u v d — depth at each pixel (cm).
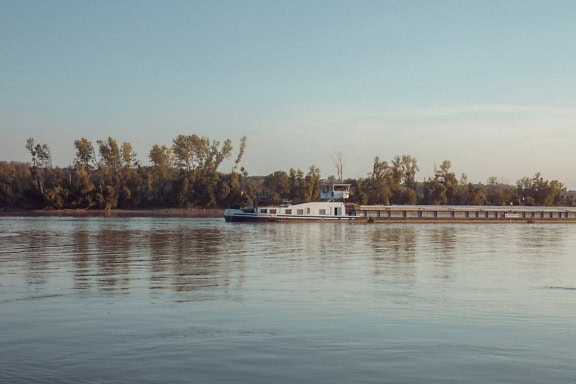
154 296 2967
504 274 3938
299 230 9725
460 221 13912
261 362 1853
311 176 18675
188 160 18388
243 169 18800
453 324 2372
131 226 10344
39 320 2397
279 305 2742
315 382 1683
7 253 5238
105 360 1861
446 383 1686
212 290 3169
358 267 4303
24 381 1670
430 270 4141
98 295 2991
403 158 19712
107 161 17812
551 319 2477
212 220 13125
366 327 2308
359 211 13412
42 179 17050
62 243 6450
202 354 1928
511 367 1828
